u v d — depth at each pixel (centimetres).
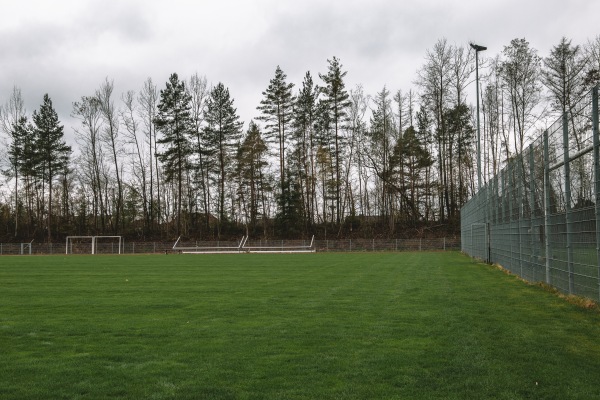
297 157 6178
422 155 5953
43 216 6638
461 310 973
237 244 5562
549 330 765
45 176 6347
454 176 6022
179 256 4194
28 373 552
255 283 1570
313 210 6272
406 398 455
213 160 6338
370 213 6506
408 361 584
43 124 6234
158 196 6531
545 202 1349
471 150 5838
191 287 1453
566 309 980
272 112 6047
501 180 2080
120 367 573
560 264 1236
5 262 3119
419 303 1077
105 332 778
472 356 604
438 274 1880
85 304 1095
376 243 5266
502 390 474
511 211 1847
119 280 1708
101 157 6450
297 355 619
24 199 6725
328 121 5953
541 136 1384
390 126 5825
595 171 962
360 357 605
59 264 2830
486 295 1213
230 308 1021
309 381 510
